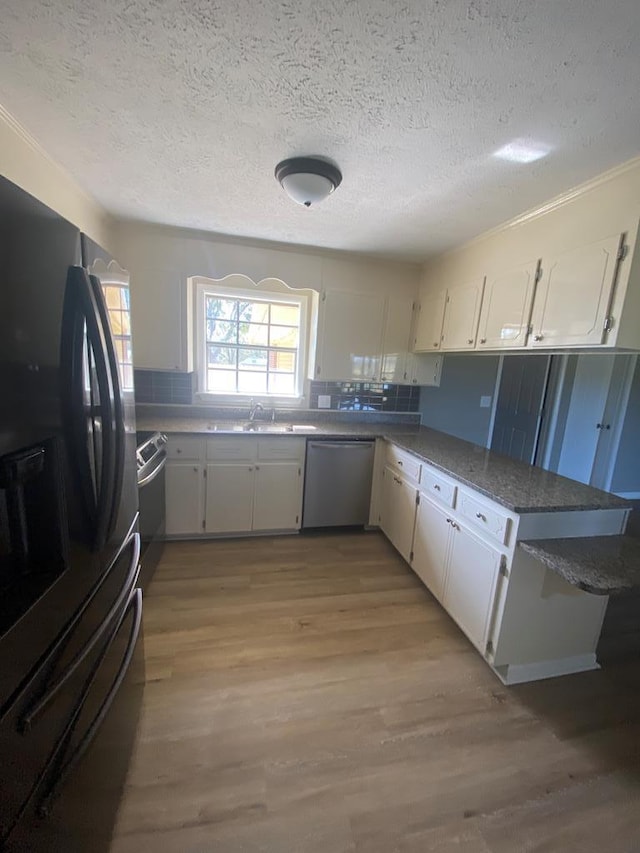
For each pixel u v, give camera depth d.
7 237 0.67
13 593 0.75
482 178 1.77
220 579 2.45
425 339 3.18
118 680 1.08
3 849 0.63
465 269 2.66
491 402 3.79
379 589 2.42
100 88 1.30
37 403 0.76
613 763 1.40
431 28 1.00
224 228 2.69
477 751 1.42
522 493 1.77
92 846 0.96
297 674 1.73
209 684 1.66
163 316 2.88
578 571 1.40
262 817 1.18
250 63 1.16
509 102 1.26
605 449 4.14
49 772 0.76
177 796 1.22
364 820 1.19
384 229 2.50
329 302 3.14
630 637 2.09
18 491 0.76
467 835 1.16
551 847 1.14
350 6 0.95
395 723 1.52
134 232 2.73
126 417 1.28
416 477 2.53
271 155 1.70
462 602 1.99
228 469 2.87
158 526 2.54
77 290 0.90
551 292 1.93
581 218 1.77
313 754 1.38
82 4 0.97
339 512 3.13
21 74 1.24
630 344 1.61
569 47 1.02
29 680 0.71
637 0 0.88
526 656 1.75
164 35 1.06
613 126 1.34
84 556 0.93
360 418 3.59
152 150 1.71
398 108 1.33
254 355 3.43
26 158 1.62
